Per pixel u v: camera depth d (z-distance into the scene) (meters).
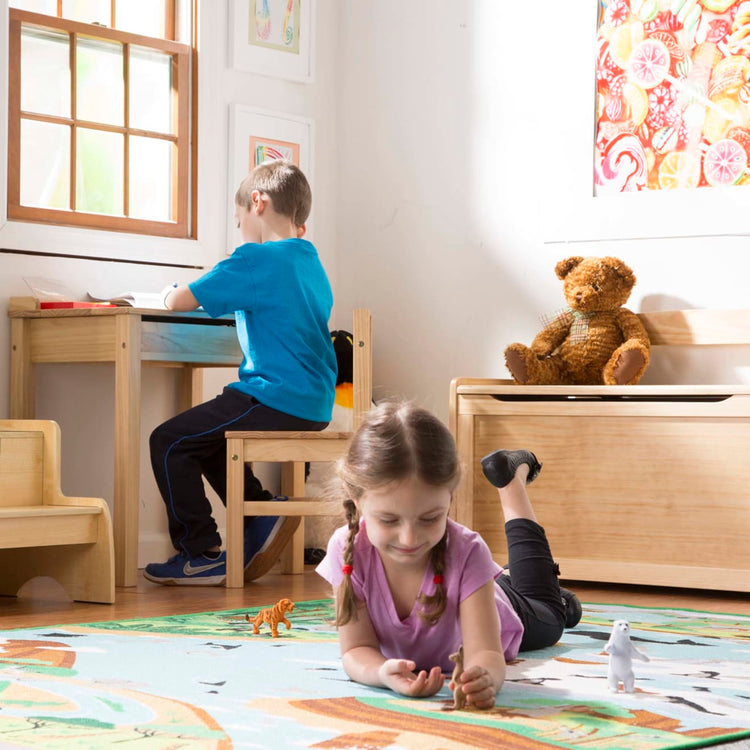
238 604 2.46
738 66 3.10
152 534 3.31
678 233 3.17
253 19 3.57
